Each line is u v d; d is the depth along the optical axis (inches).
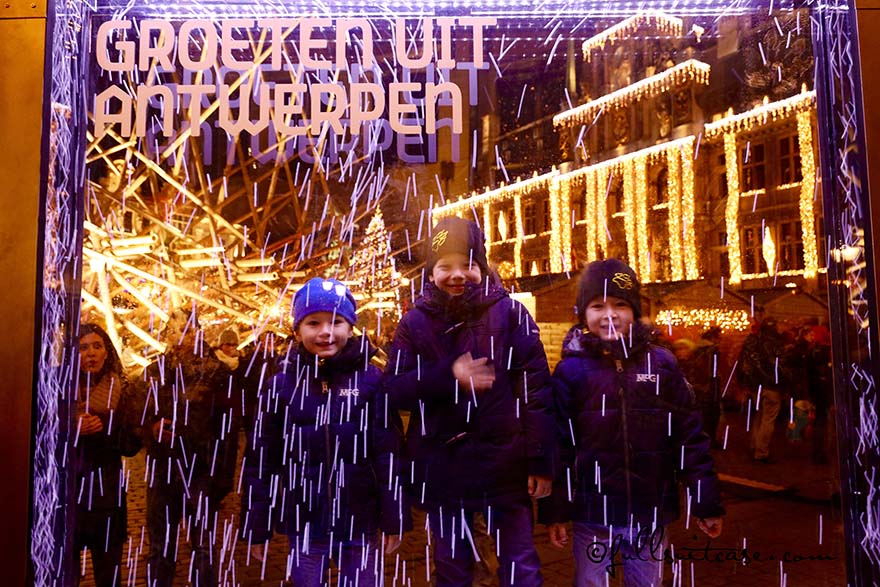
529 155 98.1
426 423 80.3
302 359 80.0
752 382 97.1
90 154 92.2
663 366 79.0
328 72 92.4
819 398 94.9
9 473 64.3
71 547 73.2
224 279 96.3
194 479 92.3
